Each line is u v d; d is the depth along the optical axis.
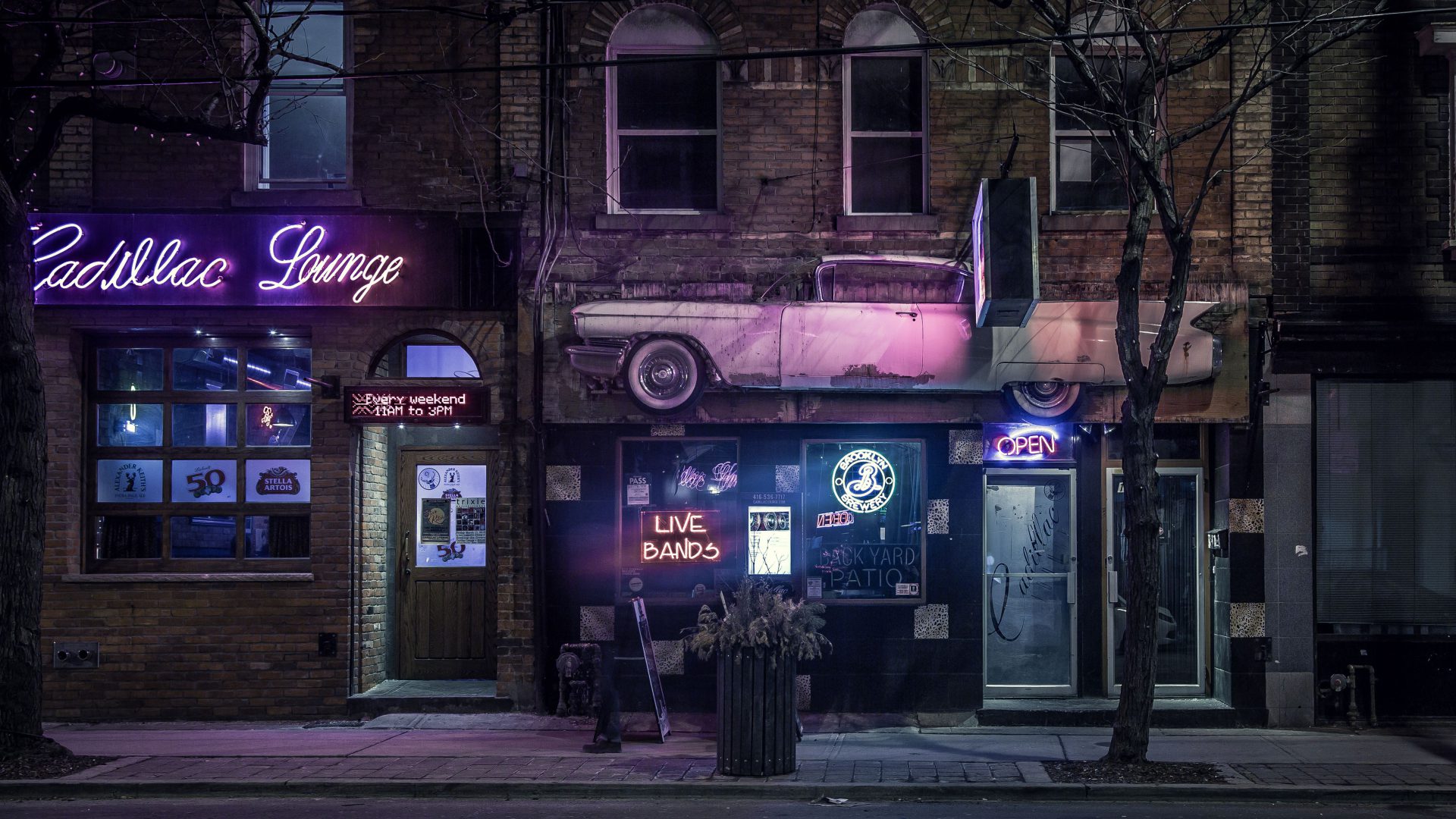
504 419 12.17
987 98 12.27
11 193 10.05
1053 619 12.52
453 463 13.31
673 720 12.00
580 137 12.38
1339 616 11.98
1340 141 12.10
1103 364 11.76
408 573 13.20
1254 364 11.97
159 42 12.23
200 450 12.52
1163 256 12.10
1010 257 11.05
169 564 12.41
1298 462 11.93
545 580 12.15
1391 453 12.05
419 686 12.68
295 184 12.53
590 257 12.27
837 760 10.09
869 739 11.20
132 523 12.48
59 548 12.08
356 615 12.26
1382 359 11.94
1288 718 11.77
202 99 11.84
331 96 12.58
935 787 9.03
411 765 9.83
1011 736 11.32
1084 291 12.05
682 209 12.51
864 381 11.80
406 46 12.33
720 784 9.12
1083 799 8.99
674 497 12.28
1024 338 11.78
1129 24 10.71
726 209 12.31
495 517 13.00
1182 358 11.73
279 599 12.09
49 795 9.12
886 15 12.47
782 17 12.36
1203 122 9.82
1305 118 12.12
